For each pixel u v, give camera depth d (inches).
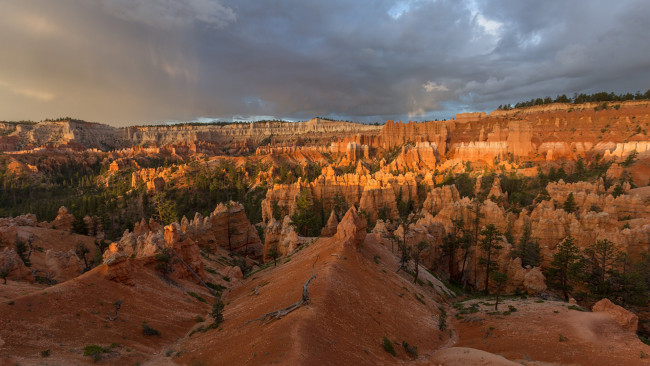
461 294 2662.4
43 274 2106.3
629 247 2464.3
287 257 2714.1
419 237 2918.3
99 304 1393.9
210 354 1176.2
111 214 5482.3
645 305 1985.7
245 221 3873.0
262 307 1491.1
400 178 6043.3
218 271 2623.0
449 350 1402.6
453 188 4736.7
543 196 4367.6
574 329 1449.3
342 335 1211.2
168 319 1533.0
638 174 5236.2
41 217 5693.9
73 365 1000.9
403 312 1702.8
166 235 2150.6
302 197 4926.2
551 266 2593.5
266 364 964.6
